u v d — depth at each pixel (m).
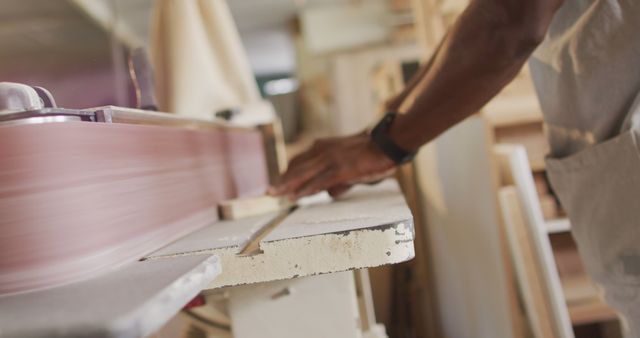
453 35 0.72
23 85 0.48
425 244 2.54
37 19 4.23
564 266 1.43
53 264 0.43
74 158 0.45
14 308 0.37
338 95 4.49
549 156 0.88
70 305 0.35
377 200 0.80
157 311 0.33
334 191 0.96
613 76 0.69
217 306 0.75
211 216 0.82
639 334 0.73
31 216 0.43
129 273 0.45
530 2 0.62
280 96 4.84
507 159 1.34
